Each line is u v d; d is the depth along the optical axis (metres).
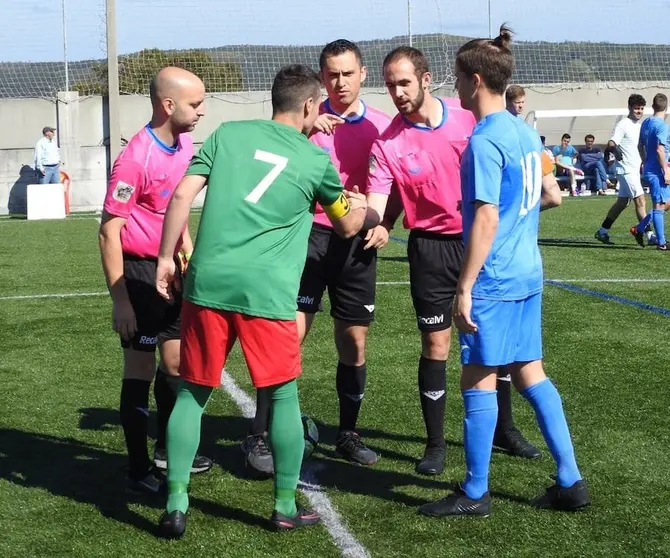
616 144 12.82
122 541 3.80
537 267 3.98
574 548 3.67
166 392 4.59
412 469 4.67
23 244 14.39
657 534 3.79
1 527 3.95
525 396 4.10
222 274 3.69
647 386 5.95
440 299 4.64
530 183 3.89
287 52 22.67
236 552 3.68
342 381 4.84
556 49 24.38
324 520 3.99
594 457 4.70
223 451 4.95
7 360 6.95
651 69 24.62
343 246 4.79
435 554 3.63
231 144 3.77
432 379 4.65
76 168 21.78
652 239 13.02
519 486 4.37
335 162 4.96
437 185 4.61
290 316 3.79
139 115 22.06
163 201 4.30
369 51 22.50
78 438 5.18
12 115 21.56
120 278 4.15
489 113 3.87
